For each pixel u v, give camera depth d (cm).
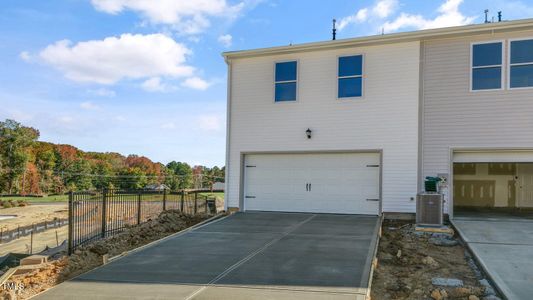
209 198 2188
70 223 925
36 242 2003
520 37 1247
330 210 1442
